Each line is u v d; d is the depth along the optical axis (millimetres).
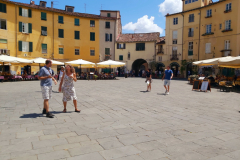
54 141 3721
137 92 11844
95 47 38562
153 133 4254
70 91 6070
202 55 32000
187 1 34344
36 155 3143
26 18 31281
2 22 28797
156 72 35500
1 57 19766
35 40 32344
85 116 5676
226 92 12523
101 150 3363
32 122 4957
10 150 3307
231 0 27609
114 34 40219
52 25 34125
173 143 3709
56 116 5613
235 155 3234
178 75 35000
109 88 14250
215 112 6441
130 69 40531
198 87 13336
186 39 34312
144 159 3070
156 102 8273
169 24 36688
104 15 40875
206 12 31391
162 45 37906
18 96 9586
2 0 28344
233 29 27500
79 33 36969
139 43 39812
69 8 37625
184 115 5980
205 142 3773
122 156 3156
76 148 3426
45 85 5422
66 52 35781
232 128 4676
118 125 4832
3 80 21438
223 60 14477
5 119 5219
